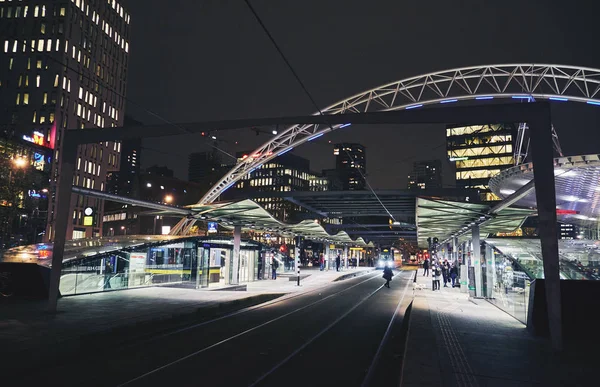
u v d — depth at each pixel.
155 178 119.81
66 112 90.31
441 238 42.72
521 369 8.18
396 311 19.17
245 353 10.28
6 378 7.88
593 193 34.06
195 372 8.49
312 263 92.19
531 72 68.56
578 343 10.84
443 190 67.94
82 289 21.44
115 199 18.56
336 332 13.56
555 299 10.37
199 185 135.12
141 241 25.52
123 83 110.00
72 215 88.88
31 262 20.16
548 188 10.91
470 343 10.62
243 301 21.61
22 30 91.50
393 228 103.75
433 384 6.93
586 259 16.97
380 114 12.84
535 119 11.34
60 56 89.94
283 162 183.38
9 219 45.66
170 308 16.88
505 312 16.77
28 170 43.66
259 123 14.12
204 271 27.67
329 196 71.50
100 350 10.41
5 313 15.09
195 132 14.92
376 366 9.45
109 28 105.44
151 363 9.16
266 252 40.25
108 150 103.75
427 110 12.42
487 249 21.41
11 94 89.56
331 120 13.31
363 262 107.69
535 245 19.22
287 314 17.64
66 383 7.62
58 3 91.88
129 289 24.34
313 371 8.84
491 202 18.91
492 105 11.77
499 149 138.88
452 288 30.69
